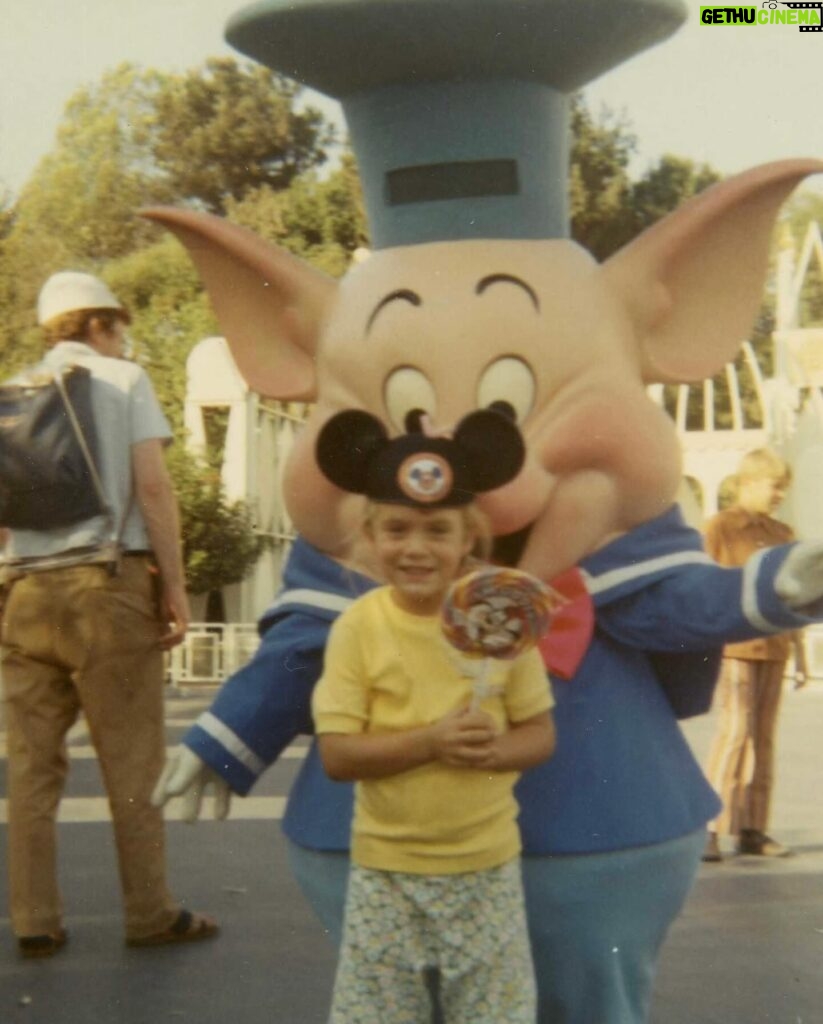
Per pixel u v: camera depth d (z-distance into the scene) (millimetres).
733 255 4430
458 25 4227
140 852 6055
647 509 4223
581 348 4207
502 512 4047
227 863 7457
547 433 4152
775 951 6105
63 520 5898
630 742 4113
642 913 4098
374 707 3699
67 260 30438
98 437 5918
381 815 3697
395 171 4426
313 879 4223
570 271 4324
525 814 4008
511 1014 3717
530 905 4027
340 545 4297
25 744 6027
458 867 3672
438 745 3586
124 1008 5391
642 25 4359
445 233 4359
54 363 6012
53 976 5730
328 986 5621
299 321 4547
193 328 27406
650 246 4387
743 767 7824
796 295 24688
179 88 33344
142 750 6027
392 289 4297
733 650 7805
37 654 5980
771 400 24531
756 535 7879
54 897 6035
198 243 4625
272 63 4559
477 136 4363
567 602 4145
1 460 5898
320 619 4270
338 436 3822
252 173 33688
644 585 4160
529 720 3725
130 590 5953
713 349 4430
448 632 3592
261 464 21250
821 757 11219
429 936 3713
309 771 4320
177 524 6051
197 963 5883
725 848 8023
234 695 4332
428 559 3670
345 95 4520
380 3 4219
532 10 4227
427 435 3734
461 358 4176
